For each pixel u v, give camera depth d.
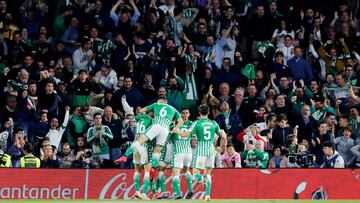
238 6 64.75
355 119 54.19
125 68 58.69
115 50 60.06
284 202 44.88
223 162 49.72
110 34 61.19
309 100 55.59
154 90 57.78
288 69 59.81
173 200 45.16
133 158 47.25
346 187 48.97
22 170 48.28
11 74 57.47
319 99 55.84
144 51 60.25
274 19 62.78
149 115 46.47
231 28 62.03
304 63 60.03
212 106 55.53
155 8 62.38
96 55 60.06
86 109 54.03
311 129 54.19
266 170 49.03
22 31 60.44
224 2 63.78
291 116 55.00
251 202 44.34
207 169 45.16
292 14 63.09
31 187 48.25
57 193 48.41
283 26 62.34
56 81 57.59
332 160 50.16
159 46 60.53
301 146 50.75
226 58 59.38
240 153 51.88
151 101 57.16
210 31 62.03
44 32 60.62
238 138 52.94
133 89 56.25
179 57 59.00
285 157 50.72
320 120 54.44
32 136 52.81
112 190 48.72
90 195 48.59
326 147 50.06
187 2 63.00
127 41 60.91
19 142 49.88
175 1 63.75
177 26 62.00
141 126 44.88
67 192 48.47
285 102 55.50
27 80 55.84
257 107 55.66
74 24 62.06
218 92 58.31
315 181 49.06
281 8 63.81
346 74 59.12
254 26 62.81
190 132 45.03
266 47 60.88
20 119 53.75
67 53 60.62
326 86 58.28
